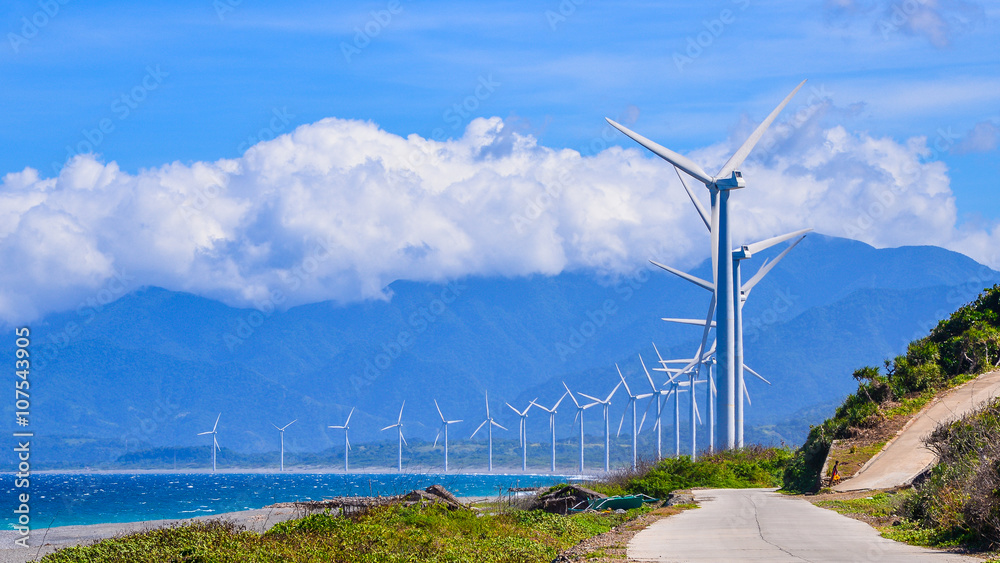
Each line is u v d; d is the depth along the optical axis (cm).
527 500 5203
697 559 2162
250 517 5622
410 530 2966
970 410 5444
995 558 2088
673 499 4722
